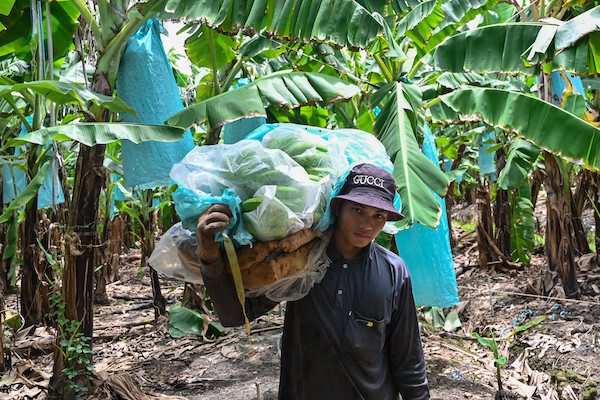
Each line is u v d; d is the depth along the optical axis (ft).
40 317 15.62
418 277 11.75
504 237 21.02
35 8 10.16
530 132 10.30
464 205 40.45
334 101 9.89
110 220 22.62
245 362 12.99
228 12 9.05
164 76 10.76
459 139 19.83
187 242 4.91
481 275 20.72
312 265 5.08
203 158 4.81
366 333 5.28
